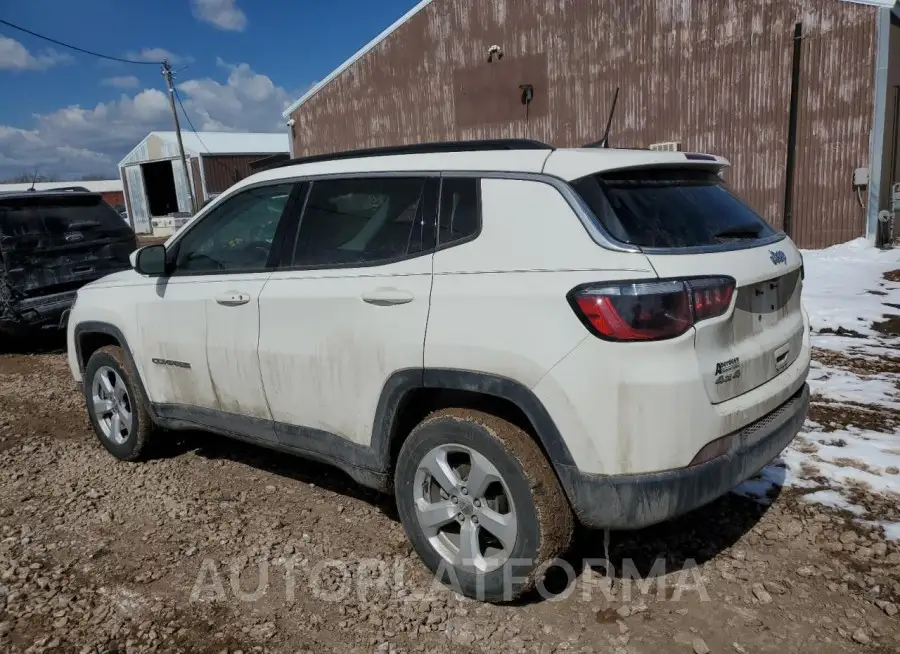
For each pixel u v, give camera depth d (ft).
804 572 10.23
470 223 9.85
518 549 9.20
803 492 12.48
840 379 18.56
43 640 9.30
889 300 28.25
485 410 9.86
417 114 64.03
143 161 118.62
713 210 10.13
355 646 9.04
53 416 19.51
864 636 8.82
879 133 42.63
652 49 50.57
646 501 8.46
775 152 46.68
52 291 28.25
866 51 42.39
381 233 10.80
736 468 8.99
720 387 8.89
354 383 10.78
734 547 10.97
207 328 12.97
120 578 10.79
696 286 8.57
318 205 11.78
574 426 8.66
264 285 12.03
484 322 9.25
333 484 13.98
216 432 13.70
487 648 8.92
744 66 46.98
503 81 58.44
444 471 9.94
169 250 13.96
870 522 11.39
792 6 44.50
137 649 9.09
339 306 10.84
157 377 14.33
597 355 8.45
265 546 11.58
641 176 9.73
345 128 69.05
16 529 12.54
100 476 14.93
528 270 9.09
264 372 12.08
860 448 14.06
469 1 58.95
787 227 46.70
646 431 8.36
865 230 43.96
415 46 62.90
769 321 10.23
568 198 9.11
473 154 10.32
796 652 8.64
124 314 14.75
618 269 8.50
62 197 29.04
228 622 9.60
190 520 12.62
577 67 54.34
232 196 13.17
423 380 9.89
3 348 30.09
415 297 9.95
